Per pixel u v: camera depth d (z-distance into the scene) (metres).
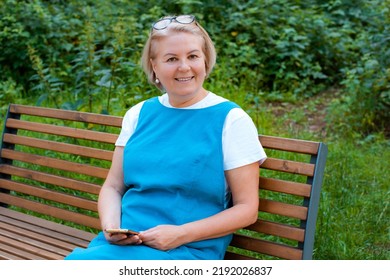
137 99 5.52
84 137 3.12
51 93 5.75
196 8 7.12
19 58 6.72
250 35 7.08
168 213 2.34
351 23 7.88
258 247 2.46
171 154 2.37
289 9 7.60
